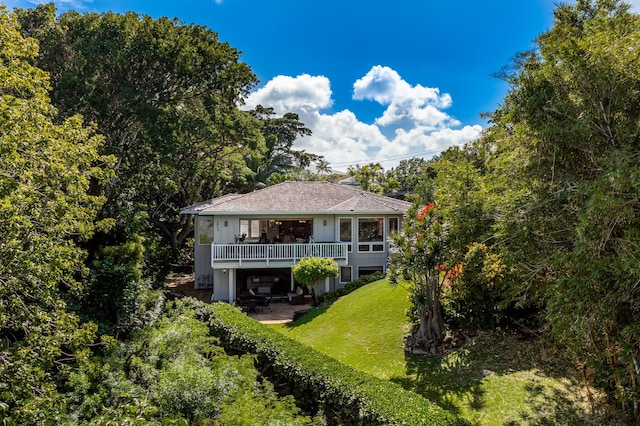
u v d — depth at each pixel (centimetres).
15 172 626
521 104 586
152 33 2002
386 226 2117
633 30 524
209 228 2172
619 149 474
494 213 736
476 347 960
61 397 617
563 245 561
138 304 1158
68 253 732
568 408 686
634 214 442
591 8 739
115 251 1333
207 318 1184
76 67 1862
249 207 1961
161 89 2086
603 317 480
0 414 501
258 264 1920
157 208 2553
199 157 2580
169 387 593
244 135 2352
